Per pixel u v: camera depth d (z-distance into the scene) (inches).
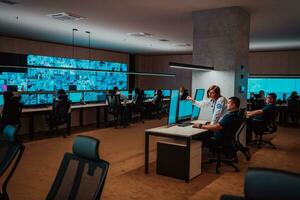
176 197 135.5
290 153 224.4
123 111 348.2
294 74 405.4
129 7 201.0
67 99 281.7
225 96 207.8
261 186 49.4
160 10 209.8
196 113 207.8
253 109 339.9
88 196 69.4
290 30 275.0
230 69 205.8
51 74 368.8
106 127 340.2
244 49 216.5
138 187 147.3
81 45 403.5
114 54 471.8
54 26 269.7
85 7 201.9
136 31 294.0
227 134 167.5
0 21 248.8
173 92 169.9
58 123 275.7
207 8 205.8
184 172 156.3
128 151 222.2
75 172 75.8
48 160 193.6
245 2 187.9
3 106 239.6
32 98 286.7
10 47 324.8
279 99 390.3
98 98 367.9
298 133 315.6
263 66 426.0
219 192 142.2
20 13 219.5
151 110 416.8
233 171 176.6
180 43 376.2
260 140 246.2
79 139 76.4
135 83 522.0
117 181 155.6
